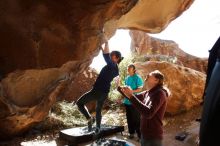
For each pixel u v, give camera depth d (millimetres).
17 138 6758
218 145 1224
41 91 5090
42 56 4188
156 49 11766
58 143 6539
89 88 9805
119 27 6180
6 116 5516
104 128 6910
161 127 3936
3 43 3939
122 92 3834
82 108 6465
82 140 6414
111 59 6191
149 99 3881
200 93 9023
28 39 4023
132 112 6551
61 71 4941
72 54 4367
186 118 8195
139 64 9516
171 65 9188
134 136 6934
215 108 1237
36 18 3965
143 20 6176
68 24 4109
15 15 3881
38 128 7316
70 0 3945
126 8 4613
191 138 6598
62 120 7891
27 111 5395
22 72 4238
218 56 1352
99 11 4195
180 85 8859
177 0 6000
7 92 4652
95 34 4438
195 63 11234
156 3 5797
